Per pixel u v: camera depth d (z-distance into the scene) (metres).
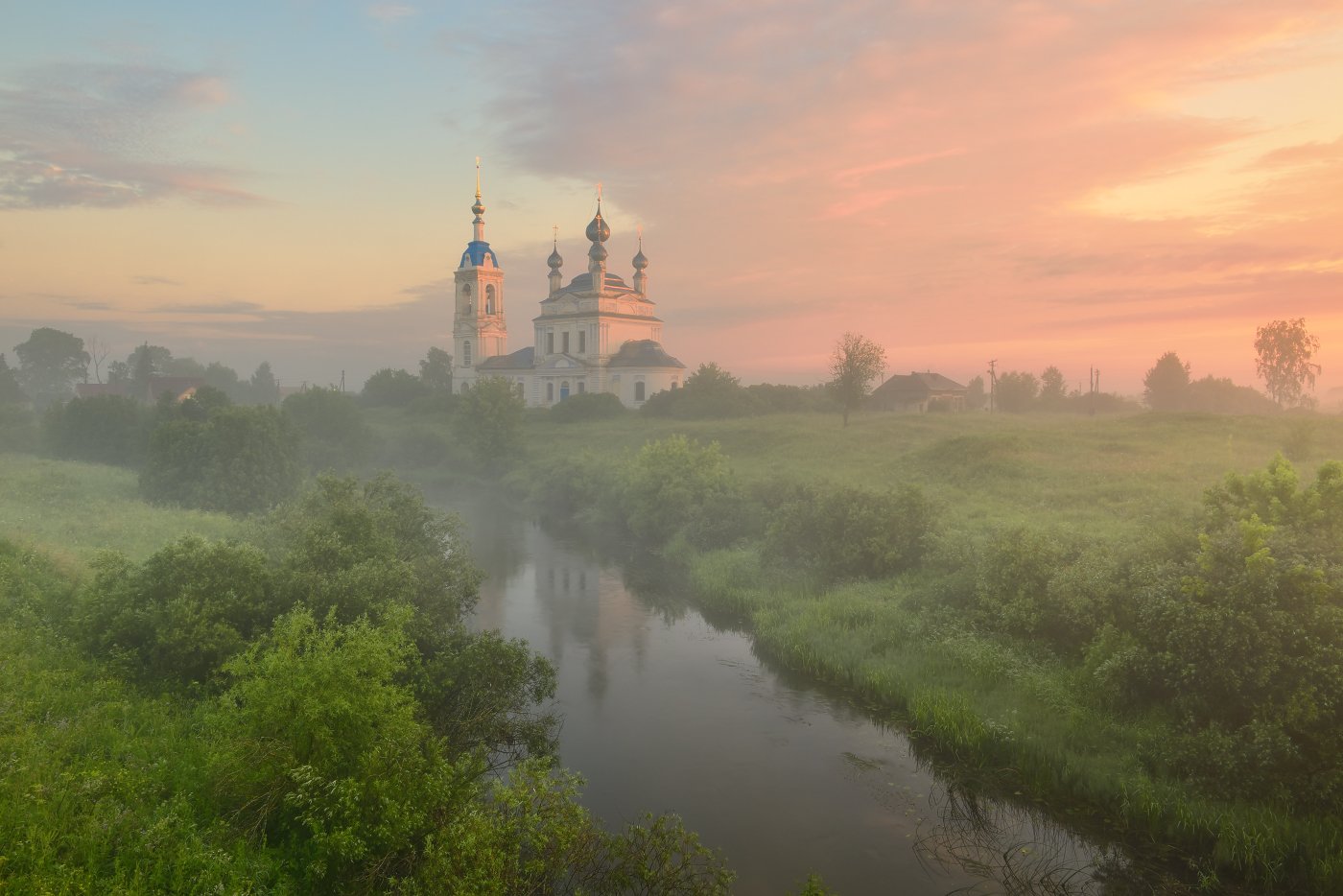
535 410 107.88
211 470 45.62
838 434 74.50
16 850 9.20
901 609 25.77
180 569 17.34
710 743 18.89
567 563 39.28
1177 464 46.56
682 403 97.62
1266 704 14.79
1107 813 15.25
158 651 16.12
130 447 64.75
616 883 11.80
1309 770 14.38
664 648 26.06
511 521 52.12
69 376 153.88
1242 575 15.66
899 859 14.21
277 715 11.69
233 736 11.98
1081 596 20.28
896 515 30.56
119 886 8.86
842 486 33.94
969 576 24.72
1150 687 17.42
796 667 23.75
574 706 21.17
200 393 64.00
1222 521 19.58
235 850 10.38
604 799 16.25
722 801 16.22
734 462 63.53
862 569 30.48
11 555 22.38
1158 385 113.56
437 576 22.27
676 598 32.59
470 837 10.22
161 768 12.10
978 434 61.59
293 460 50.94
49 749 12.04
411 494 28.84
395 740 11.91
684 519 41.94
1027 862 14.02
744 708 20.92
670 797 16.36
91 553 26.67
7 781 10.48
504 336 132.00
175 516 38.16
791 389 107.69
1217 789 14.77
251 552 18.42
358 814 10.79
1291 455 47.91
